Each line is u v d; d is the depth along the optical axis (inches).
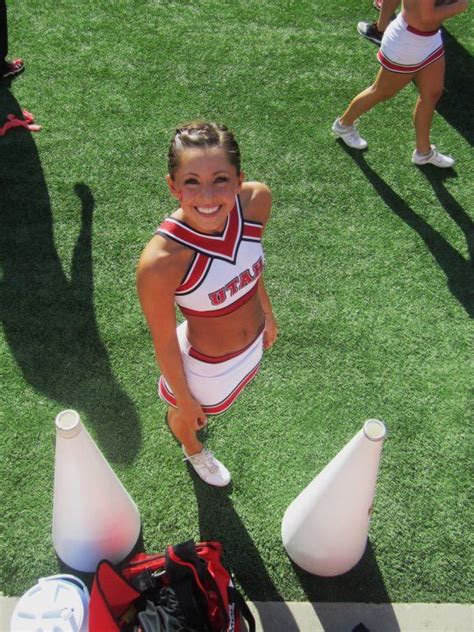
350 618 110.9
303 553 111.1
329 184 184.4
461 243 172.4
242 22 233.5
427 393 141.6
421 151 187.9
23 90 201.9
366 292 159.3
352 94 211.9
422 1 151.3
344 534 104.8
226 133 80.8
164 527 120.1
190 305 89.9
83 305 152.0
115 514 106.4
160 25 228.4
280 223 173.2
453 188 186.4
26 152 184.5
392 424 136.3
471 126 205.5
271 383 141.2
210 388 104.0
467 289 161.6
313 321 152.5
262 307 110.9
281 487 126.4
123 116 197.0
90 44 218.5
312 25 235.3
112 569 97.7
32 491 122.9
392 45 165.2
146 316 88.1
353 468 96.1
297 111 204.4
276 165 188.1
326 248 168.2
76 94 202.2
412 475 129.0
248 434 133.3
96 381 139.6
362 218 176.6
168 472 127.0
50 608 97.8
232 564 116.0
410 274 164.1
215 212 80.7
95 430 132.3
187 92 206.8
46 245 163.2
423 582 115.6
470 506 125.2
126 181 179.5
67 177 179.3
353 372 144.3
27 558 114.8
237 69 215.9
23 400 135.4
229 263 87.4
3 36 195.3
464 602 113.7
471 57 228.2
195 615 93.4
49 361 141.9
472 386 143.0
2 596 110.9
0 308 150.1
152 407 136.3
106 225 168.7
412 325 153.5
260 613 110.8
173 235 83.5
